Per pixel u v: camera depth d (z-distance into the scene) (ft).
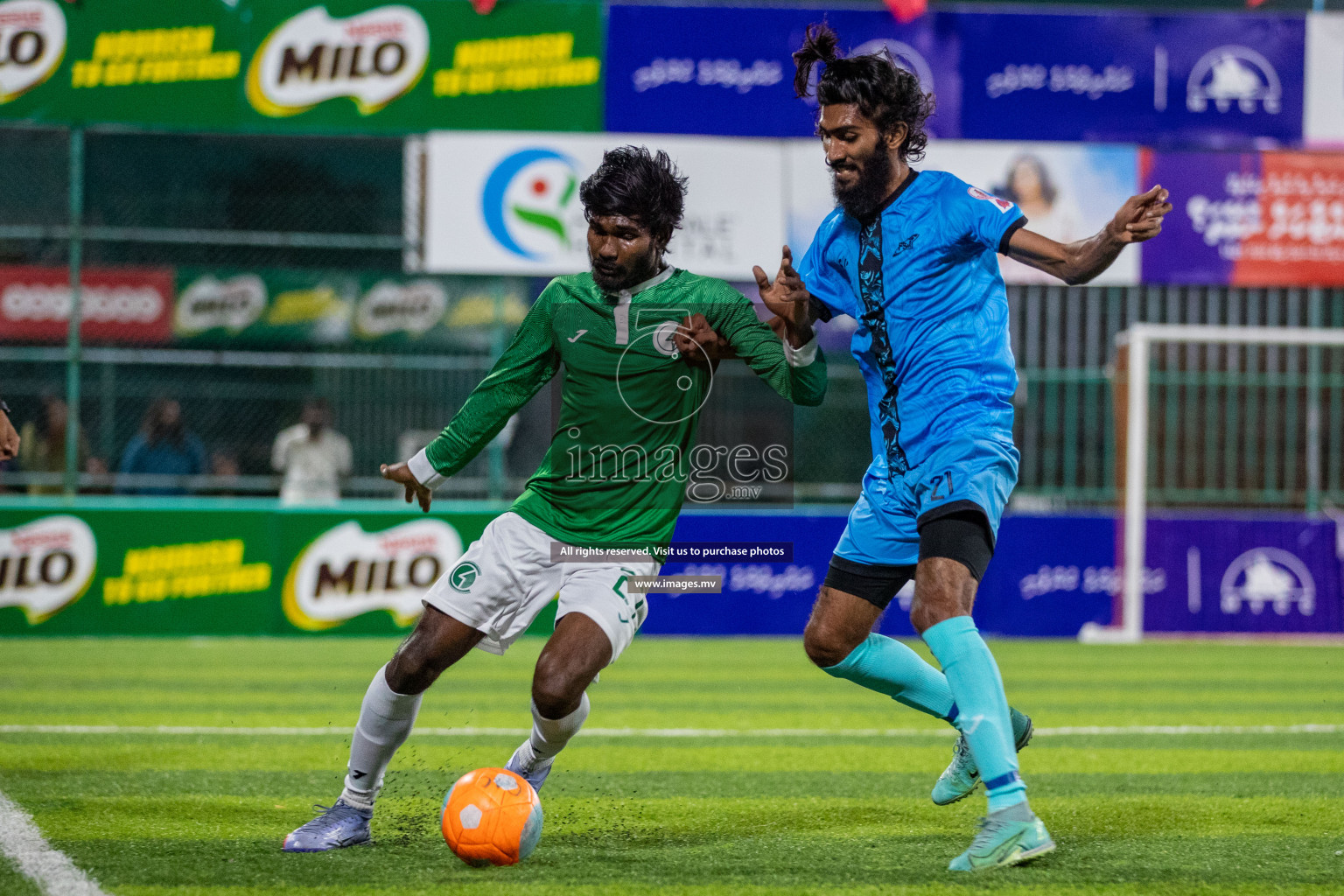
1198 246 136.36
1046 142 135.64
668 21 133.08
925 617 40.11
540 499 42.52
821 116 42.65
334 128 131.64
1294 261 136.56
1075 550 138.31
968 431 40.93
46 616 126.72
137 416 138.31
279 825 46.75
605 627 40.93
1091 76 135.64
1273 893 37.22
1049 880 38.22
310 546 129.90
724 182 130.72
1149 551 139.64
